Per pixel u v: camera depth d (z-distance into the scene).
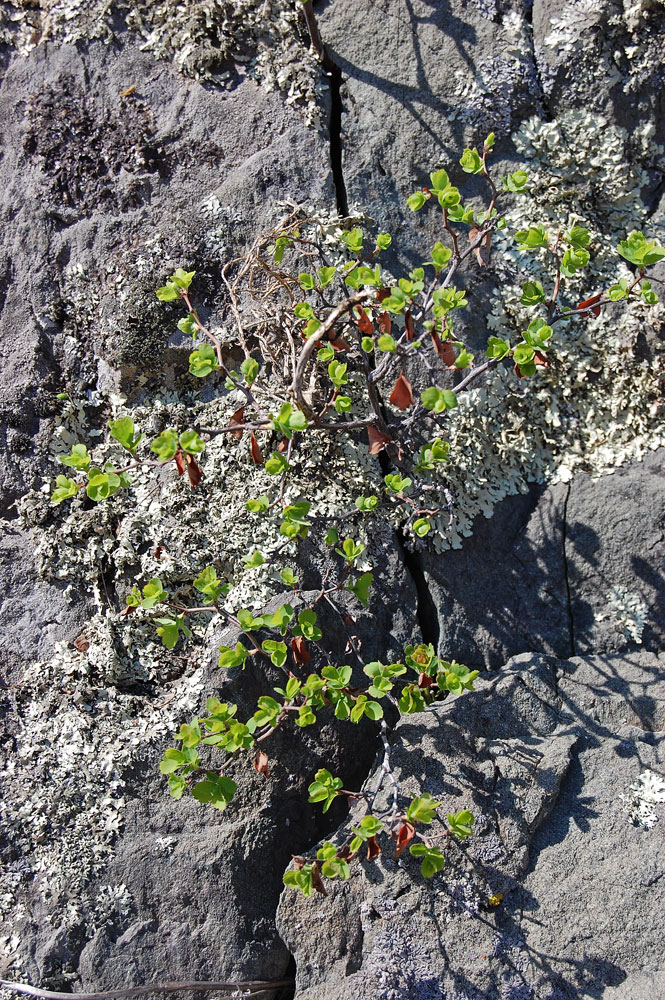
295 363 0.72
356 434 0.76
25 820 0.72
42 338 0.79
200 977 0.70
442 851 0.69
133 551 0.75
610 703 0.73
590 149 0.78
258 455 0.70
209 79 0.79
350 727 0.73
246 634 0.73
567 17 0.78
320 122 0.79
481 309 0.78
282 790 0.72
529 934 0.68
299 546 0.74
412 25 0.79
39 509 0.77
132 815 0.72
